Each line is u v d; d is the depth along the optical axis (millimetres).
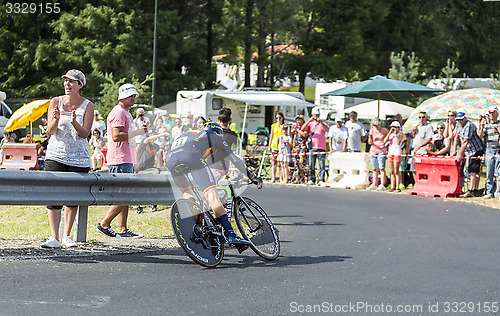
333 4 43156
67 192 7383
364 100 35469
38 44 42656
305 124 18594
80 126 7359
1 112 27672
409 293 6117
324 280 6582
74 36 42188
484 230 10227
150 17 41125
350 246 8703
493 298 5996
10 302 5273
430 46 49906
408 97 24969
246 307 5469
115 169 8609
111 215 8773
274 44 44250
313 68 42844
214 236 7172
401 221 11211
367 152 18688
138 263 7098
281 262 7520
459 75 52250
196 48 45844
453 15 51719
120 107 8539
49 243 7438
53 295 5555
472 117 17984
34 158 18625
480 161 15141
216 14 43719
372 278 6723
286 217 11711
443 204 13773
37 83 44156
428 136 16422
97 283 6066
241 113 32469
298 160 18672
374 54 44906
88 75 39844
